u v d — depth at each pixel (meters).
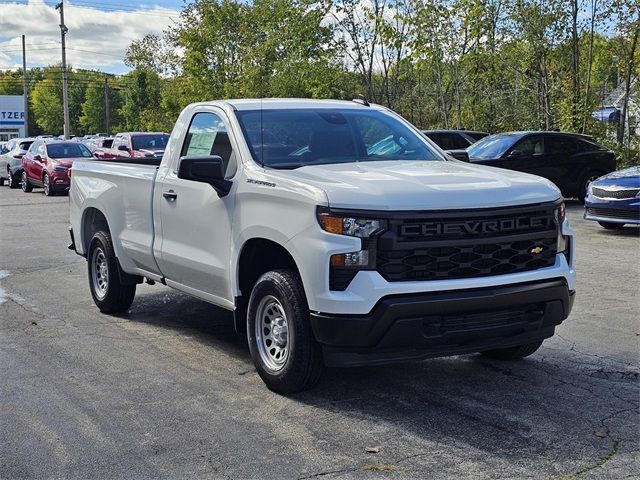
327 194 4.96
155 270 7.14
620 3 23.22
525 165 17.80
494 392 5.52
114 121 113.88
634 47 23.61
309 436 4.74
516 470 4.23
